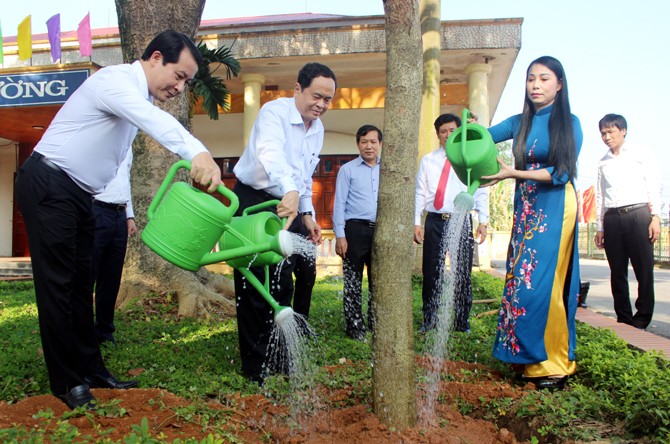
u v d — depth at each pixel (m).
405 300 2.99
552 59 3.94
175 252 2.82
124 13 6.98
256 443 2.95
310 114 4.09
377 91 15.46
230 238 3.02
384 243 2.99
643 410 3.18
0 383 3.63
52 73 11.55
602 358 4.14
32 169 3.06
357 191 5.96
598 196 7.33
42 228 3.04
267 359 4.03
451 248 3.78
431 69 10.87
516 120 4.28
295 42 12.91
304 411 3.38
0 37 11.42
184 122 7.16
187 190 2.81
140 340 5.36
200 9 7.26
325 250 13.53
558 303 3.90
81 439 2.62
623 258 6.96
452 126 6.00
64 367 3.12
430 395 3.58
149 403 3.14
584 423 3.37
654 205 6.83
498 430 3.36
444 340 4.02
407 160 2.96
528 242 3.98
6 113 13.32
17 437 2.49
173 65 3.15
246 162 4.06
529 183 4.05
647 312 6.89
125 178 5.21
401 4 2.92
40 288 3.07
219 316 6.66
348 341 5.31
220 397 3.59
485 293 8.76
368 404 3.35
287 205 3.41
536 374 3.90
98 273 5.12
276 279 4.04
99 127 3.08
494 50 12.62
